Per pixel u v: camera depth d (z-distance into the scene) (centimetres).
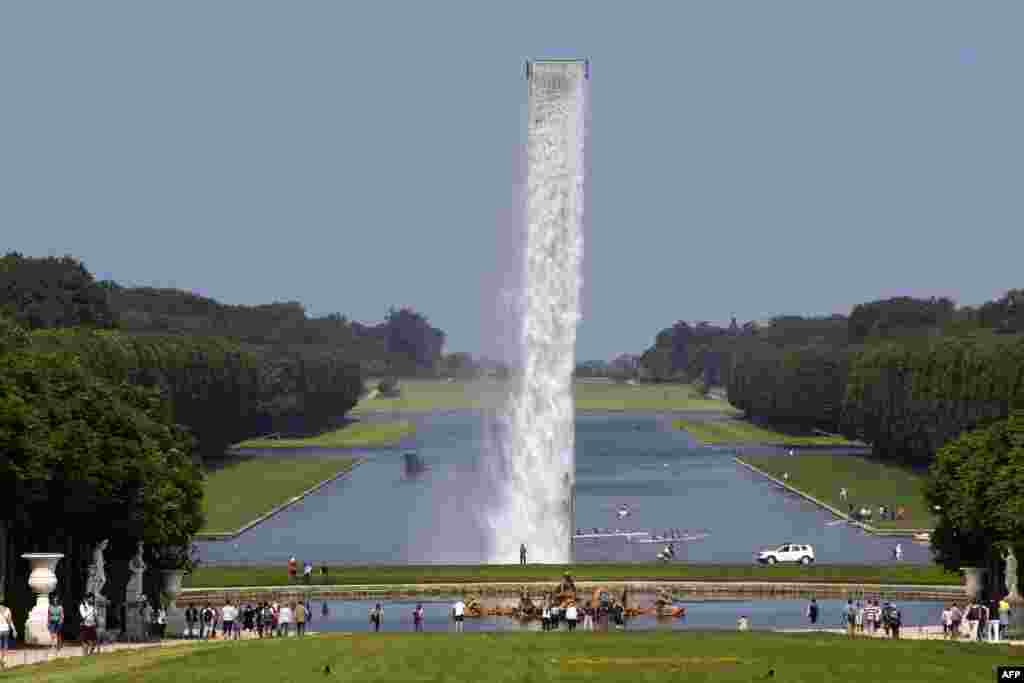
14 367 18600
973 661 13575
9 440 16775
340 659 13475
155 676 12556
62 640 16175
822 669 13038
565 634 15438
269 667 13012
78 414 18850
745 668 13038
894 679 12650
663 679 12525
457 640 14900
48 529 18550
